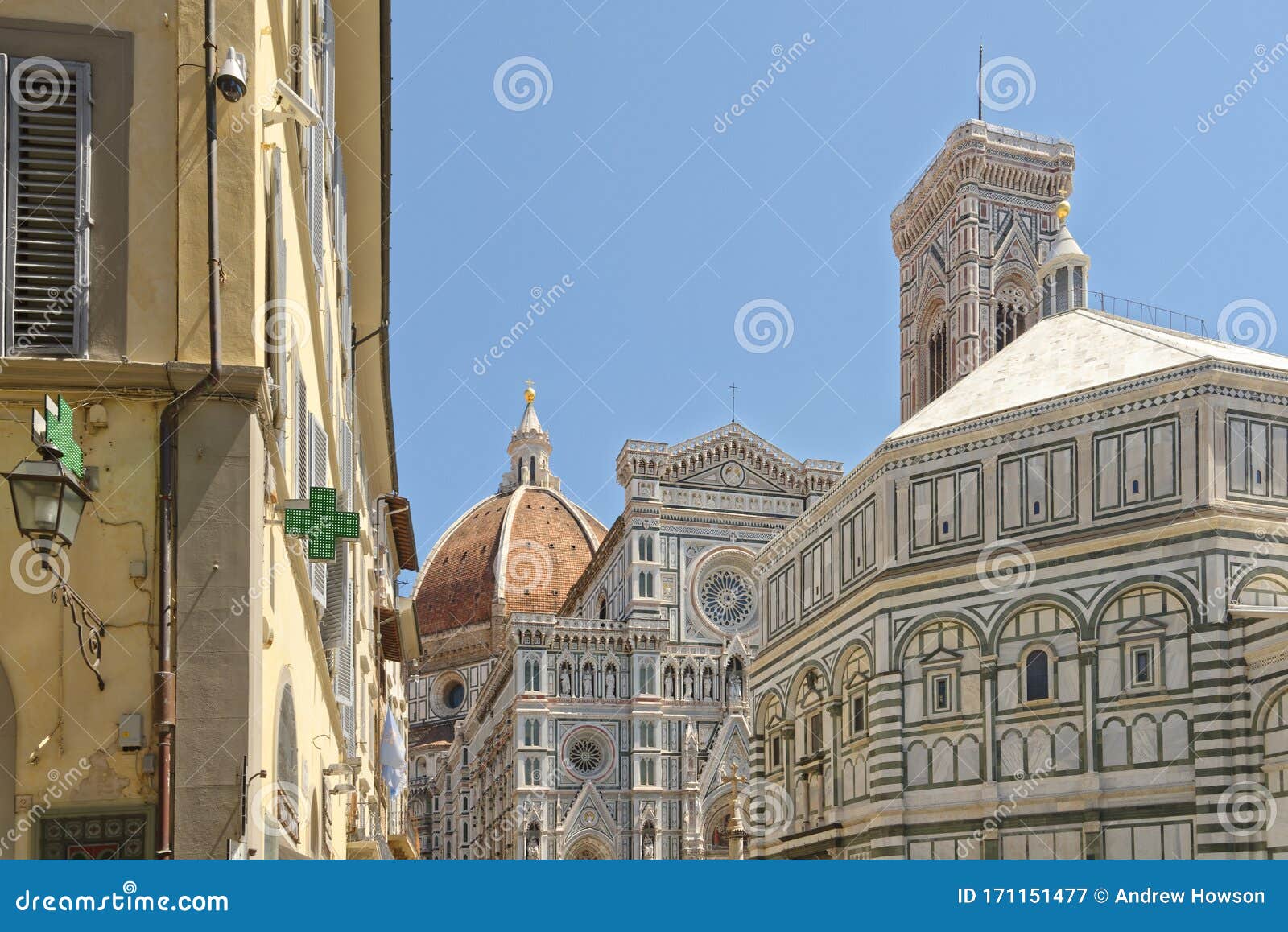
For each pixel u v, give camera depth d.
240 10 17.05
